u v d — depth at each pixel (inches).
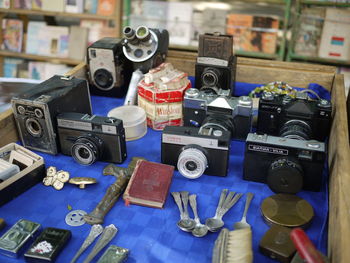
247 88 83.0
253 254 43.5
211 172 57.0
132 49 76.1
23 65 135.6
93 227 46.9
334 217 44.1
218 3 121.7
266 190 54.4
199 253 44.0
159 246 44.8
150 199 50.4
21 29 133.9
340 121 59.0
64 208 50.9
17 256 43.5
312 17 111.6
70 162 60.6
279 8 118.6
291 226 46.0
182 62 84.8
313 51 115.9
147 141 66.7
